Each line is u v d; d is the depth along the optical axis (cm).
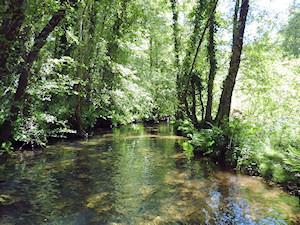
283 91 1608
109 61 2220
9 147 1336
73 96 1961
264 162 1084
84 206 805
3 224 695
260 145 1183
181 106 2283
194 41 2052
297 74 1656
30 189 926
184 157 1402
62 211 772
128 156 1410
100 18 2136
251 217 745
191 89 2111
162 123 3241
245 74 1914
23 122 1412
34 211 769
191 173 1132
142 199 862
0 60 898
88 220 723
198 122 2025
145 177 1075
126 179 1050
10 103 1252
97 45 2072
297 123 1275
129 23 2355
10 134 1346
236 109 1994
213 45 1848
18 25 866
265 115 1541
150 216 747
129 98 2533
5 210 770
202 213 767
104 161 1301
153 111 3206
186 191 932
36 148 1502
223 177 1088
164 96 2811
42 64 1431
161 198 872
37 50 1199
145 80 2967
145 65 3145
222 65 1995
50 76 1603
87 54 1977
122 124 2773
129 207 803
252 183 1020
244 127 1255
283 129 1215
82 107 2138
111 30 2316
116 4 2130
